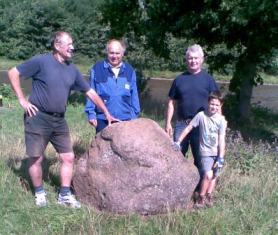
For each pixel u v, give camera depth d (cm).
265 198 669
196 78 670
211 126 639
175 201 610
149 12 1495
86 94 638
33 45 4594
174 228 575
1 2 4897
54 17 4612
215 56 1592
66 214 598
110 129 627
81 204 621
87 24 4500
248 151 838
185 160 628
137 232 570
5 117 1352
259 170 787
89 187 618
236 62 1562
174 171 609
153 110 1570
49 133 618
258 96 2755
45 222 587
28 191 665
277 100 2603
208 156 643
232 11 1274
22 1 4944
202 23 1399
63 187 630
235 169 782
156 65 3528
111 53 656
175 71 3569
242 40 1468
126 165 605
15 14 4694
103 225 580
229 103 1594
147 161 602
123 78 669
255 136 1298
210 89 672
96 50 4466
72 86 626
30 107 604
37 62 597
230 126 1456
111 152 614
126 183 600
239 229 586
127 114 675
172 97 688
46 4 4681
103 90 663
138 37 1703
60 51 597
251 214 618
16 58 4559
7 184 679
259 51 1470
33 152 612
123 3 1652
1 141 943
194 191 666
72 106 1592
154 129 627
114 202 599
